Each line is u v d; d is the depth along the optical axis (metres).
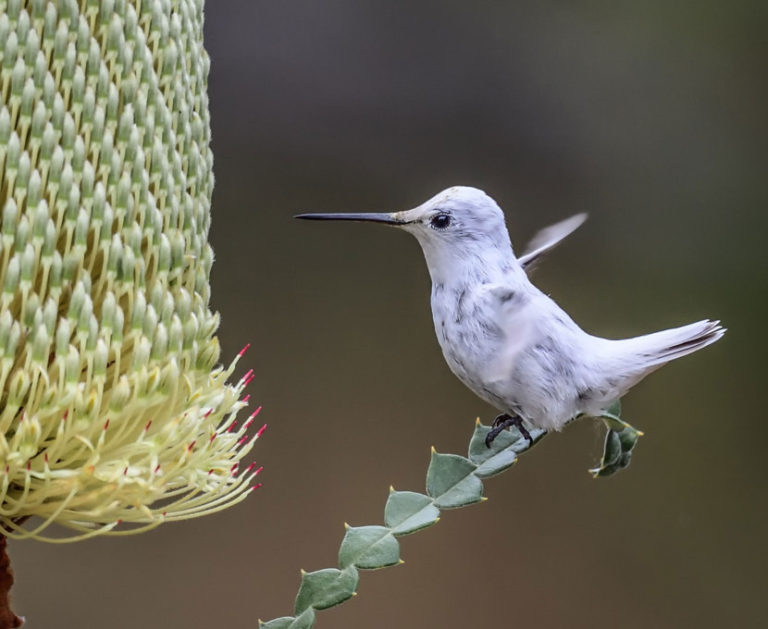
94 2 3.84
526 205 12.70
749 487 12.80
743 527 12.80
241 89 12.49
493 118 12.74
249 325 12.49
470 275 5.46
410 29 12.74
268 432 12.43
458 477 5.05
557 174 12.80
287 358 12.57
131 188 3.91
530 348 5.45
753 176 12.88
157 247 3.98
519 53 12.80
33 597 11.17
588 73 12.87
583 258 12.86
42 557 11.38
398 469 12.57
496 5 12.80
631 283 12.90
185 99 4.22
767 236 12.86
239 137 12.50
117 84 3.88
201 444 4.18
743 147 12.91
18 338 3.63
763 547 12.77
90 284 3.79
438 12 12.74
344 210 12.65
